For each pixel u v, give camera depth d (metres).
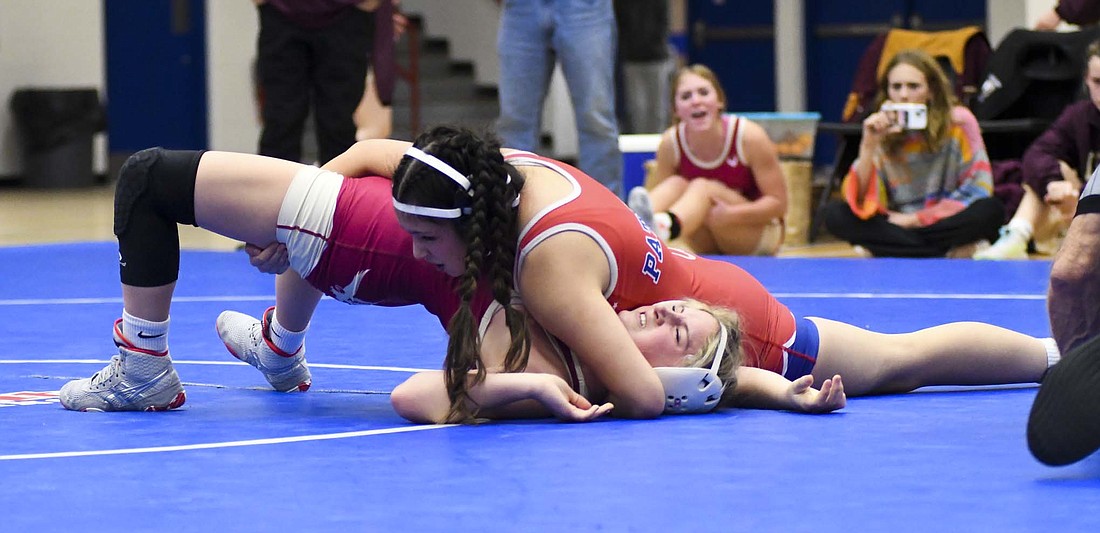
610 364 6.54
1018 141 19.44
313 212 6.89
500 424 6.62
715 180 17.17
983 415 6.80
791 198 20.23
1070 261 6.63
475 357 6.42
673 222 16.62
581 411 6.58
